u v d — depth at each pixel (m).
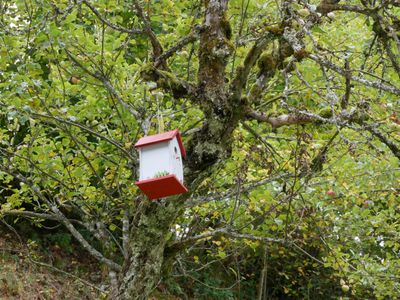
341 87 4.93
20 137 7.80
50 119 4.92
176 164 3.41
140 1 5.48
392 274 6.55
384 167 5.80
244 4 4.90
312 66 5.17
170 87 3.86
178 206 3.97
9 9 5.59
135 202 4.77
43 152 5.24
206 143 3.86
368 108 3.98
